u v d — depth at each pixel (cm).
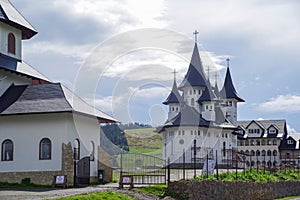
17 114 3000
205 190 2756
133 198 2392
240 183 3183
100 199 2153
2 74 3391
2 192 2456
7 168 3050
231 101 7675
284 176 4141
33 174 2998
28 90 3238
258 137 9125
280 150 9150
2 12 3566
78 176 3050
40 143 3011
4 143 3078
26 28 3716
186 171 3906
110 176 3250
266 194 3553
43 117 3023
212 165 3262
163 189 2628
